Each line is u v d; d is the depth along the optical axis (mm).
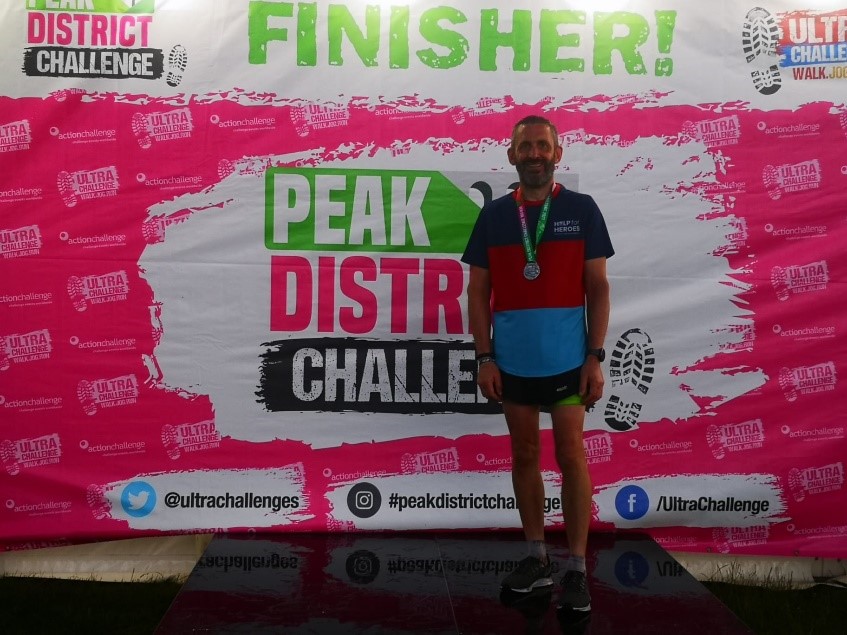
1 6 3900
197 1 3959
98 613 3596
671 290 4074
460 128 4031
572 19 4027
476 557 3734
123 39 3941
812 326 4062
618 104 4039
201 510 4012
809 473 4055
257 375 4023
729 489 4066
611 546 3881
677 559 4086
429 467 4059
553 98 4035
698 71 4039
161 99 3961
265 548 3805
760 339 4062
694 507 4062
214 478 4016
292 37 3988
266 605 3166
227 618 3043
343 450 4047
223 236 4004
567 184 4059
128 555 4062
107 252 3963
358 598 3256
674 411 4074
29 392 3941
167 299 3988
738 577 4078
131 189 3965
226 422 4020
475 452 4066
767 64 4039
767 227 4062
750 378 4066
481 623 3057
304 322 4035
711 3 4035
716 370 4074
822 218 4055
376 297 4047
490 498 4051
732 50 4039
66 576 4035
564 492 3281
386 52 4008
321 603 3203
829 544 4043
